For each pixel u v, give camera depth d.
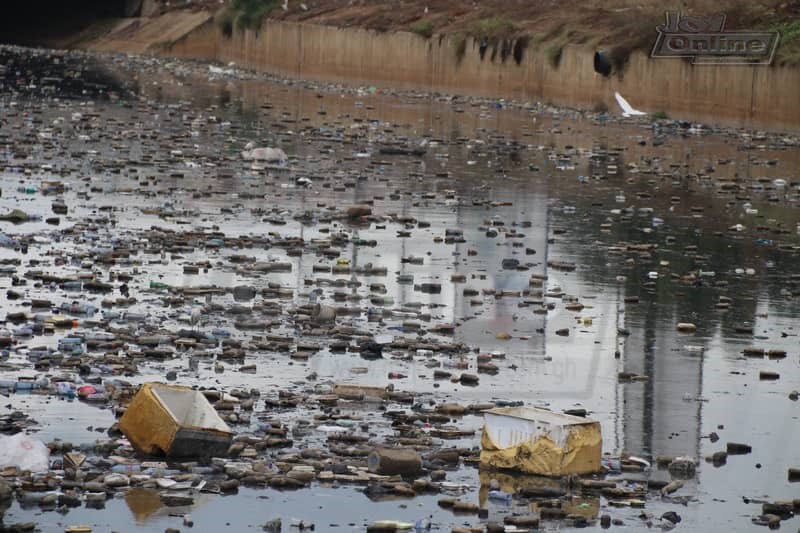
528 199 70.38
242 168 76.31
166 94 129.12
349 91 149.38
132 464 28.31
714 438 32.41
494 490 28.00
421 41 156.00
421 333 41.31
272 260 50.84
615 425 33.09
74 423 30.78
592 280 50.84
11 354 36.03
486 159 87.69
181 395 30.03
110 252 49.81
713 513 27.44
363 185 72.44
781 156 94.94
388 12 169.38
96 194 64.00
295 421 31.84
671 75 120.62
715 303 47.94
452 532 25.42
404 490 27.61
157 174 71.94
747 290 50.50
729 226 65.19
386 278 49.12
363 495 27.50
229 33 195.12
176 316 41.47
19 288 43.91
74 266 47.69
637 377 37.44
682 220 66.25
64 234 53.41
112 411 31.83
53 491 26.70
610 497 28.12
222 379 34.97
